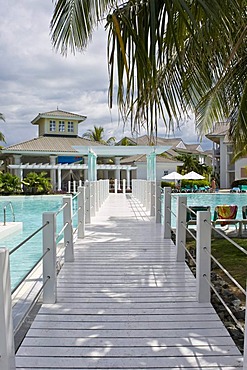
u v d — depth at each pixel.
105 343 3.22
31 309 3.79
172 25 2.68
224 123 8.34
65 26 3.37
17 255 9.05
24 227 14.11
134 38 2.65
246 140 7.40
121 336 3.35
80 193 7.73
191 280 4.93
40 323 3.62
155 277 5.05
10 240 11.35
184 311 3.89
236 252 8.62
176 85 3.98
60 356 3.01
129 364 2.90
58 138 33.31
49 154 30.03
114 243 7.25
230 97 6.87
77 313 3.85
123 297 4.30
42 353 3.05
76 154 30.30
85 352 3.07
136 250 6.63
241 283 6.20
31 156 32.69
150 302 4.14
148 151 18.16
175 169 35.34
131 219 10.73
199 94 5.28
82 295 4.37
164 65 3.06
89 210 9.85
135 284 4.76
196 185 32.56
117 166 29.98
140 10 2.69
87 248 6.81
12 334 2.43
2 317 2.30
